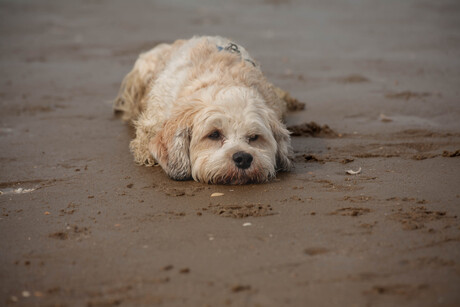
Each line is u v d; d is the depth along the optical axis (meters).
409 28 16.62
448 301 3.31
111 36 16.02
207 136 5.39
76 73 11.48
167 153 5.57
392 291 3.43
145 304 3.40
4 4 23.59
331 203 4.83
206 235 4.30
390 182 5.29
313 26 17.44
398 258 3.82
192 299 3.43
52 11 21.84
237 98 5.39
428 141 6.61
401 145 6.51
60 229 4.50
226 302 3.38
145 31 16.72
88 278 3.72
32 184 5.61
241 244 4.12
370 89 9.48
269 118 5.59
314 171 5.73
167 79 6.43
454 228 4.22
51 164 6.21
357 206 4.74
